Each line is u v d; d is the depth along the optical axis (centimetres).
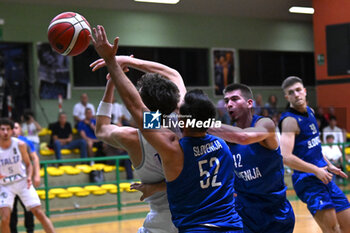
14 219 870
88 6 1214
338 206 570
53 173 1379
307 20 1528
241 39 1534
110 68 307
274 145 441
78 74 1598
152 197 363
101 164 1434
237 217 328
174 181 320
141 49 1436
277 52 1550
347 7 1074
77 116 1503
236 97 425
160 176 350
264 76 1554
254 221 467
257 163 451
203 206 319
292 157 538
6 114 1520
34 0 1384
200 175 320
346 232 569
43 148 1473
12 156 793
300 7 1309
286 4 1348
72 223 1071
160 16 1405
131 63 398
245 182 463
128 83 308
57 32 369
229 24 1505
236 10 1428
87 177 1427
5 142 792
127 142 342
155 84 329
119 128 351
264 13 1465
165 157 312
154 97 326
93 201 1367
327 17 1099
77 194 1345
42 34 1458
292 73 1567
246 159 455
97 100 1619
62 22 371
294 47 1549
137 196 1436
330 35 1098
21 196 802
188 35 1491
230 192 331
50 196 1312
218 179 325
